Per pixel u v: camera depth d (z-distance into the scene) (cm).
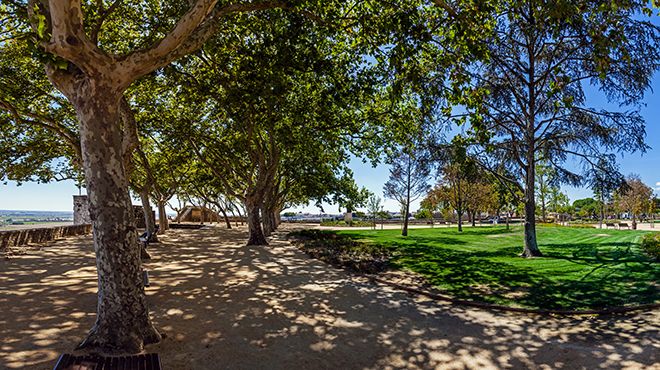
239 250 1953
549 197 4841
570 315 749
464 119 1018
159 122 2073
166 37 571
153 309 774
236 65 1480
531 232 1509
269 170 2286
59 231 2819
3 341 565
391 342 611
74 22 494
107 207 528
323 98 1306
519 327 688
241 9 872
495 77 1530
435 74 1241
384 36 1000
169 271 1262
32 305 780
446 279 1098
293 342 604
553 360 533
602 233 2436
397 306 837
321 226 5256
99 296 534
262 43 1362
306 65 1259
